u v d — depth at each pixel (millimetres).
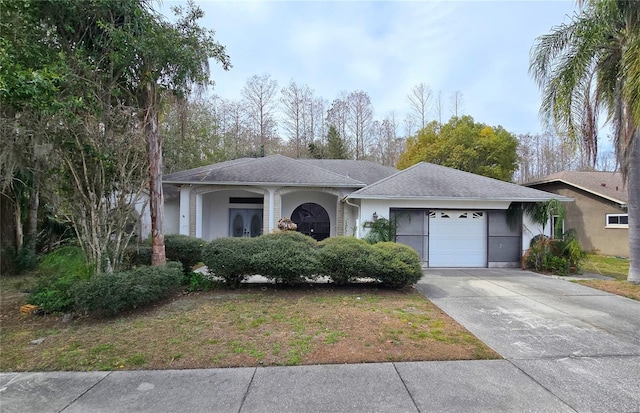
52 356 4340
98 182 7293
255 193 15273
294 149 36469
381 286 8383
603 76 9000
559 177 19078
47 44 6625
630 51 7738
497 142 24938
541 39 9672
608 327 5605
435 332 5250
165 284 6684
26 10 6164
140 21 7199
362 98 38750
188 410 3166
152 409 3180
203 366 4074
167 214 16172
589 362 4238
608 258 15445
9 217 10461
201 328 5332
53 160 7008
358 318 5883
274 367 4051
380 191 12000
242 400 3330
